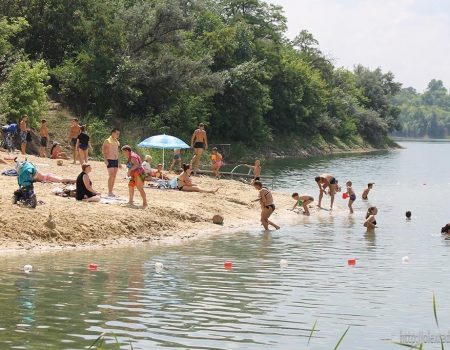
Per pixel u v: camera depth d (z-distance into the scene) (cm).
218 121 7688
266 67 9138
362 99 13612
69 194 2402
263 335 1231
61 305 1372
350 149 11012
